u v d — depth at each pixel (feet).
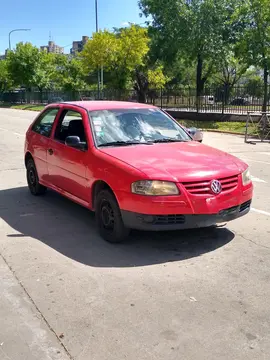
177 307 12.12
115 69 116.16
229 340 10.57
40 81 161.99
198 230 18.58
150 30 129.49
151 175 15.34
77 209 22.07
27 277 14.12
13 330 11.13
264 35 65.51
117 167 16.28
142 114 20.67
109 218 16.96
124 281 13.75
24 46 159.94
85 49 112.06
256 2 64.80
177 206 15.20
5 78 180.65
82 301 12.51
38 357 10.02
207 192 15.53
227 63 102.42
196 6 94.02
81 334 10.89
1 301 12.60
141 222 15.56
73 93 137.28
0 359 9.96
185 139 20.22
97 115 19.67
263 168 33.78
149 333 10.89
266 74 69.62
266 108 71.05
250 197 17.28
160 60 137.28
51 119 22.77
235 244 16.96
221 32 98.37
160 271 14.48
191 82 188.34
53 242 17.35
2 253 16.20
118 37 123.03
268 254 15.94
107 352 10.14
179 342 10.50
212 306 12.17
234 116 74.64
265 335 10.77
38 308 12.17
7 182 28.37
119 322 11.39
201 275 14.15
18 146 45.42
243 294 12.87
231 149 45.88
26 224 19.63
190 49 97.86
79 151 18.74
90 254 16.05
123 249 16.52
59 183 21.08
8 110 134.62
